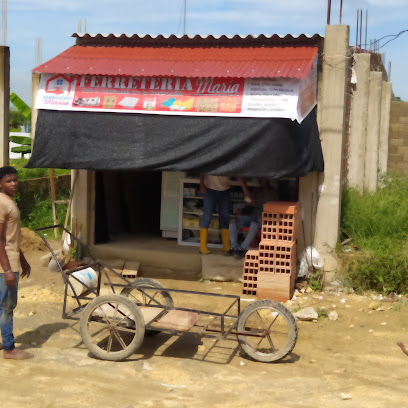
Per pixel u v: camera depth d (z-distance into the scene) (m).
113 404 5.49
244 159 8.63
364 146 13.72
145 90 9.15
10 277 6.35
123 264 10.62
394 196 12.72
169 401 5.59
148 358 6.75
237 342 7.38
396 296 9.23
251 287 9.60
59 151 9.27
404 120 16.17
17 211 6.52
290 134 8.55
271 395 5.79
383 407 5.53
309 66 8.67
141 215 12.84
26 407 5.36
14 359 6.57
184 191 11.21
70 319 7.72
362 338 7.60
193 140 8.86
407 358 6.94
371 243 9.94
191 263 10.45
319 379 6.26
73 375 6.18
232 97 8.77
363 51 15.91
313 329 7.91
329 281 9.64
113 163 9.07
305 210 9.74
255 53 9.46
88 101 9.27
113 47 10.26
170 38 10.09
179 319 6.92
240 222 10.65
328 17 9.48
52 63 9.55
